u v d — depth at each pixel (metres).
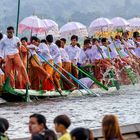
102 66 46.84
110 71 46.72
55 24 52.62
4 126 16.70
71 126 25.38
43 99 37.97
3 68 36.38
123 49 52.66
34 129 16.33
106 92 42.56
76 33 53.59
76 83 42.69
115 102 35.28
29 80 38.81
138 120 26.86
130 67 50.72
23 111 31.08
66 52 43.69
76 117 28.36
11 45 36.53
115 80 45.72
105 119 14.85
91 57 47.03
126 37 54.81
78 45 47.22
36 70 38.75
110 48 50.81
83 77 45.56
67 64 42.41
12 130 24.59
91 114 29.47
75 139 14.60
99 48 47.12
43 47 39.50
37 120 16.34
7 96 36.53
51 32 52.12
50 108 32.44
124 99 37.09
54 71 39.81
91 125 25.62
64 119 16.20
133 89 45.19
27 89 36.38
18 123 26.59
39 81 38.97
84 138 14.57
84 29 54.28
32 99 37.69
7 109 32.09
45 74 38.66
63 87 41.66
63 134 16.22
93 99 37.53
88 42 47.34
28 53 38.59
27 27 46.31
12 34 36.66
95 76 46.75
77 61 45.28
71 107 32.84
